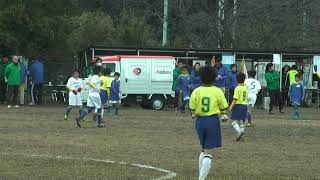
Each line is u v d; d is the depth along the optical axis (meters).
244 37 155.75
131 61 105.31
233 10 149.50
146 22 185.12
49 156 44.62
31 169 38.69
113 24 184.50
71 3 115.75
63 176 36.31
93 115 73.50
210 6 156.00
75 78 75.56
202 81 35.53
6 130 62.66
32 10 108.75
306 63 127.56
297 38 159.00
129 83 105.19
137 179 35.56
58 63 126.62
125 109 102.69
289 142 57.09
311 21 157.62
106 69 82.62
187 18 153.62
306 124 77.12
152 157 45.06
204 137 35.12
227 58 121.62
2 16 105.69
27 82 113.06
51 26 110.44
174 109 104.81
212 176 37.22
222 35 149.75
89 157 44.53
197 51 120.69
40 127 66.25
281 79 120.06
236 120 57.78
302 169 41.00
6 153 45.88
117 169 39.16
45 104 110.56
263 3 152.38
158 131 64.50
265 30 156.62
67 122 72.88
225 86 95.94
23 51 111.25
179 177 36.34
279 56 118.62
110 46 117.62
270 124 76.56
